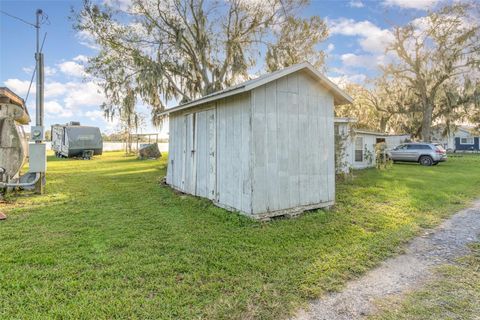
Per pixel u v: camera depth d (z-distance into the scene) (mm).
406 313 2412
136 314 2322
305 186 5730
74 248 3713
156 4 13305
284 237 4215
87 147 21188
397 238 4203
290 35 14766
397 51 22656
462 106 22906
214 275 3002
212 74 15211
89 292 2648
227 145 5738
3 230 4441
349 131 12289
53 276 2943
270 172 5191
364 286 2867
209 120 6484
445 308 2486
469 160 19953
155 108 14531
